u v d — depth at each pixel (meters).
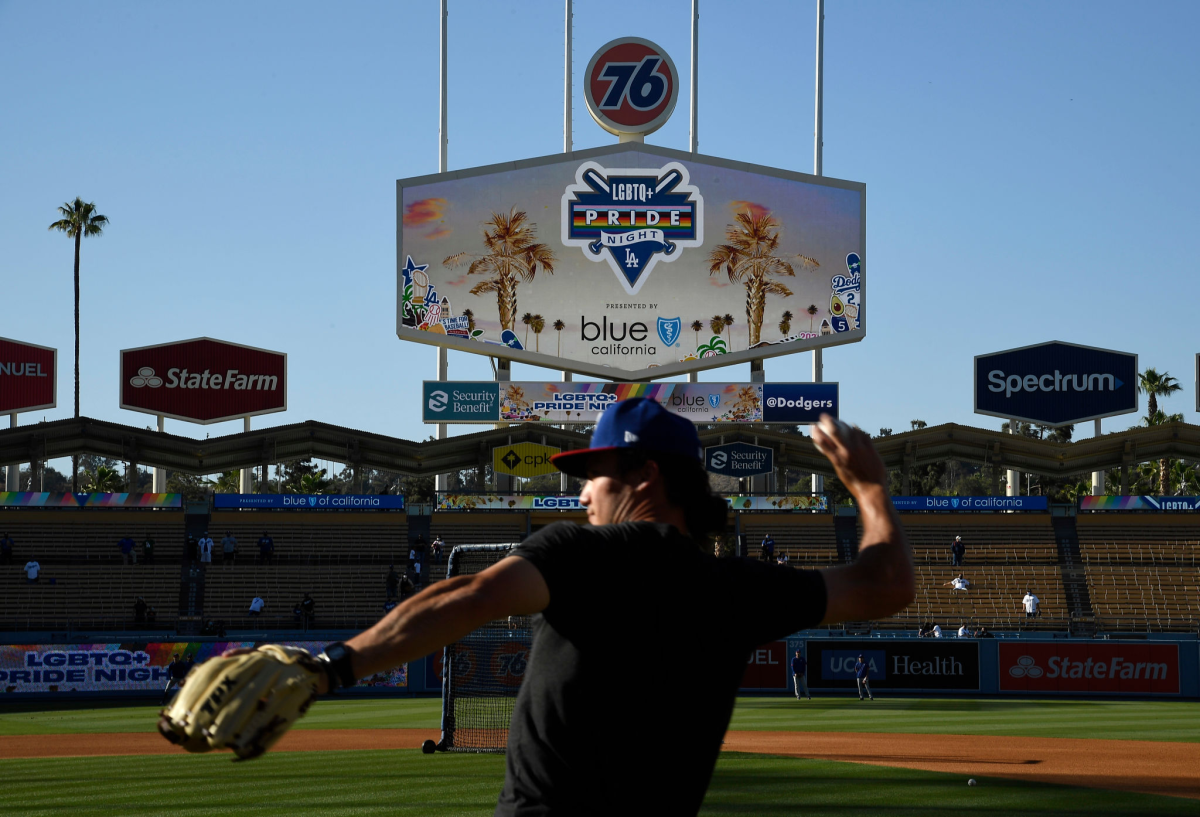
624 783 2.48
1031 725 25.31
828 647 35.34
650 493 2.88
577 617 2.42
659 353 44.09
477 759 18.08
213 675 2.09
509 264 43.84
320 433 47.06
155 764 17.91
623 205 44.25
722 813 12.84
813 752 19.52
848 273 44.38
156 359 47.97
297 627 42.09
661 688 2.48
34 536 46.91
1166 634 40.12
